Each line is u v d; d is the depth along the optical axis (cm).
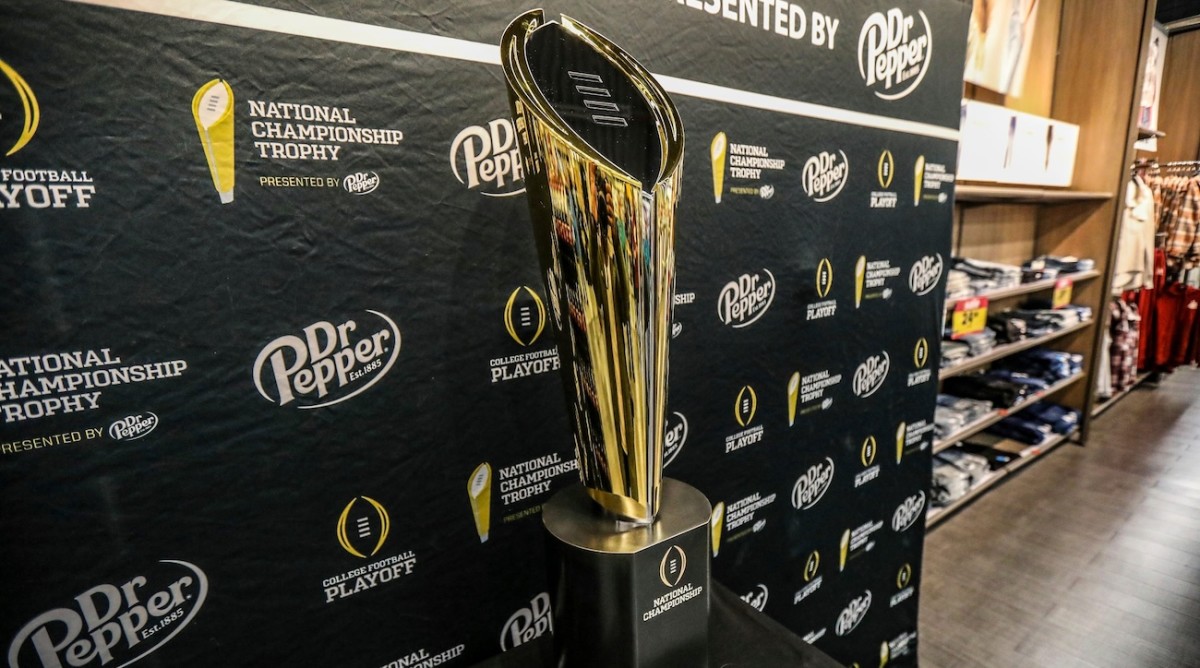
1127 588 210
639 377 42
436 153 62
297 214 55
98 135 46
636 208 37
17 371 46
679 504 51
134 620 53
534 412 74
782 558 116
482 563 73
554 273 44
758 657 60
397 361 63
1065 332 310
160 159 49
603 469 47
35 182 45
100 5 45
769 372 104
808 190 101
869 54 104
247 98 52
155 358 51
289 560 60
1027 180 263
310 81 54
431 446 67
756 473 106
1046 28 301
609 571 44
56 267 46
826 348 113
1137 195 351
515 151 66
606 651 46
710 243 90
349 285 59
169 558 54
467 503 71
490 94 64
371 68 57
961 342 247
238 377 55
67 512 49
